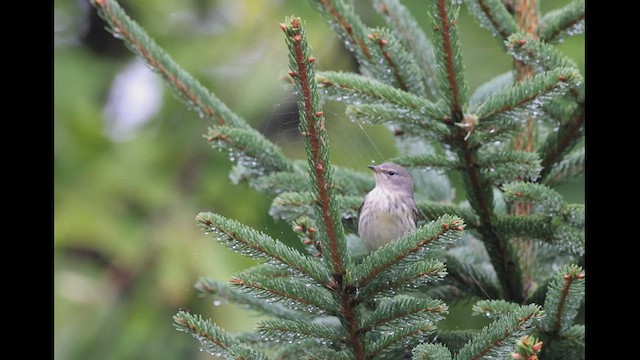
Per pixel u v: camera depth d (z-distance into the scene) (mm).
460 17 15922
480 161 7594
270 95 15336
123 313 14820
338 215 6164
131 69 16609
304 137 6051
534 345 5172
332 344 7113
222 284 8227
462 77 7320
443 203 8922
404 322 6227
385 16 9500
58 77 16078
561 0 14891
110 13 8867
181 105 16062
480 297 8477
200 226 6164
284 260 6199
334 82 7465
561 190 14586
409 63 8047
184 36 16203
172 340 14688
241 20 15906
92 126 15719
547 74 6984
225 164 15680
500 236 8062
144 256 15086
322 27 15445
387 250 6152
